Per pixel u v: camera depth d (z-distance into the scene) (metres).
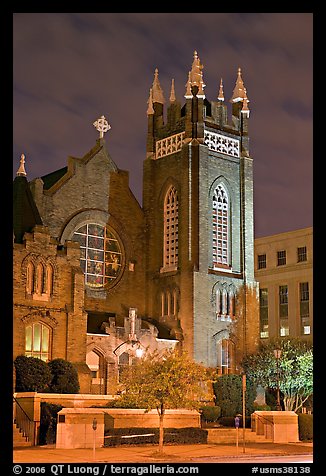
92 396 53.75
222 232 78.19
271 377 71.31
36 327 62.34
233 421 62.12
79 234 73.94
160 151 81.00
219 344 74.50
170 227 78.31
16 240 64.19
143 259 78.81
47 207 71.88
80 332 64.00
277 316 109.75
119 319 70.81
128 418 50.25
